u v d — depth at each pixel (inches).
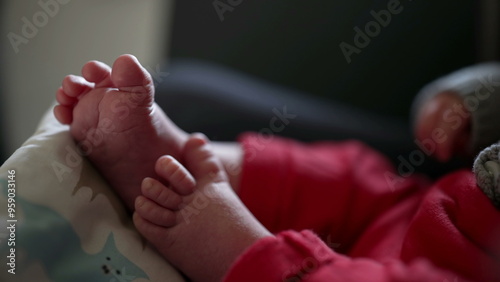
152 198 24.9
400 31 53.7
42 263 22.2
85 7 67.6
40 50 67.0
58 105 26.1
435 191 26.6
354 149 38.8
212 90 48.2
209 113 46.6
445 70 52.6
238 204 25.9
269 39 57.6
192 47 59.2
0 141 63.3
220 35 58.7
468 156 37.0
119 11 68.2
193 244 24.7
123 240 25.0
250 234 24.4
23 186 23.0
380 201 34.2
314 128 47.9
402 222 31.9
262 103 49.1
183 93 47.3
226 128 46.4
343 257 22.6
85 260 23.5
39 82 67.6
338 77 55.3
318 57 56.0
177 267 25.7
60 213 23.4
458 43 52.1
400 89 53.8
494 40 49.8
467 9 51.6
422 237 24.3
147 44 68.5
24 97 67.4
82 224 24.2
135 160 26.0
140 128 25.0
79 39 68.0
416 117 40.8
